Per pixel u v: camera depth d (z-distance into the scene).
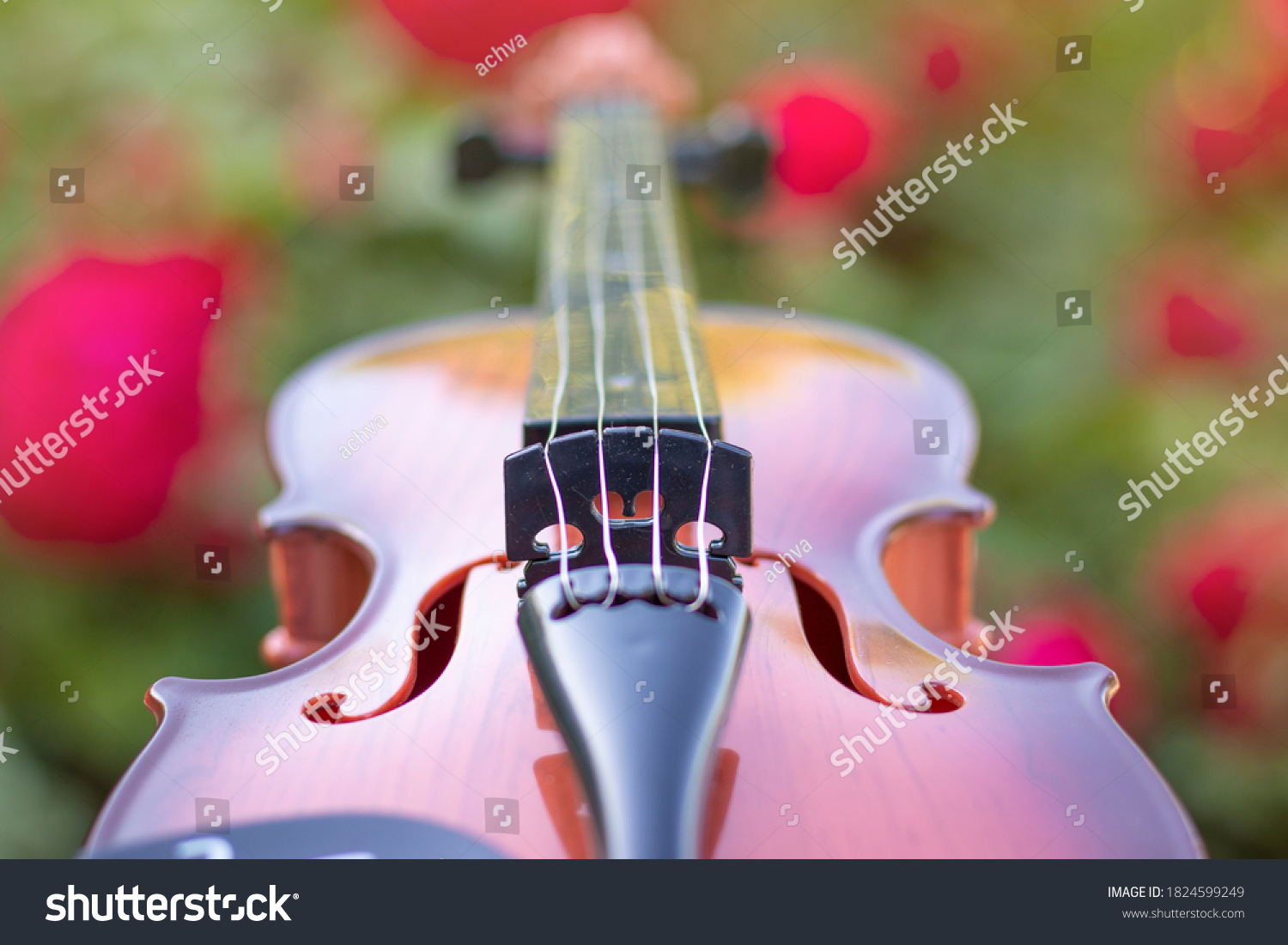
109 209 1.64
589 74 1.76
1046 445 1.79
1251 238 1.84
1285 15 1.67
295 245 1.73
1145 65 1.91
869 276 1.94
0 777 1.49
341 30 1.79
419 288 1.78
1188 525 1.62
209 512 1.53
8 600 1.51
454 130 1.71
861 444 1.44
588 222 1.49
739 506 1.34
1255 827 1.52
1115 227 1.91
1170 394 1.74
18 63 1.67
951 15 1.92
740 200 1.72
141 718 1.52
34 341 1.46
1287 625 1.51
